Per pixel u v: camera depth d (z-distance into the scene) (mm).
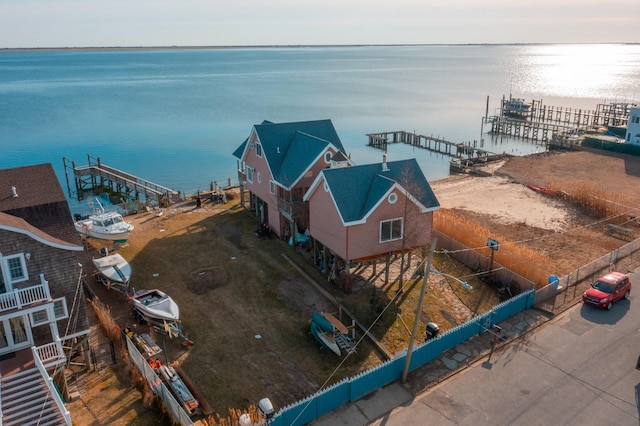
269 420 20297
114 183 68438
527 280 31812
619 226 45125
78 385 23953
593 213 49250
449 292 33562
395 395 23734
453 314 31141
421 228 34312
